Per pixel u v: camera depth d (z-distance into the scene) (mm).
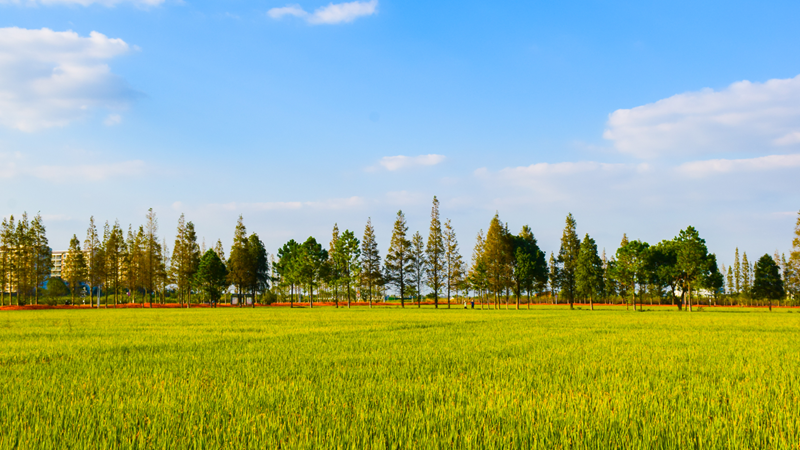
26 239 71188
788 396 6570
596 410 5715
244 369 8883
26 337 16469
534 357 10742
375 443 4258
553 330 20172
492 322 27000
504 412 5516
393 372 8641
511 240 80250
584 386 7340
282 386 6988
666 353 11703
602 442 4480
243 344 13852
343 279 71125
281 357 10766
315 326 22828
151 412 5473
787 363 10039
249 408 5703
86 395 6574
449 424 5062
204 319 30281
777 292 68750
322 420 5145
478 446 4312
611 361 10180
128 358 10562
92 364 9562
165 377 8062
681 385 7500
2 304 68688
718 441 4488
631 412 5492
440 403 6137
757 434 4707
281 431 4652
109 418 5203
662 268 64938
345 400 6188
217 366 9438
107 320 29094
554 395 6500
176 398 6250
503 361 10070
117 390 6773
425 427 4938
